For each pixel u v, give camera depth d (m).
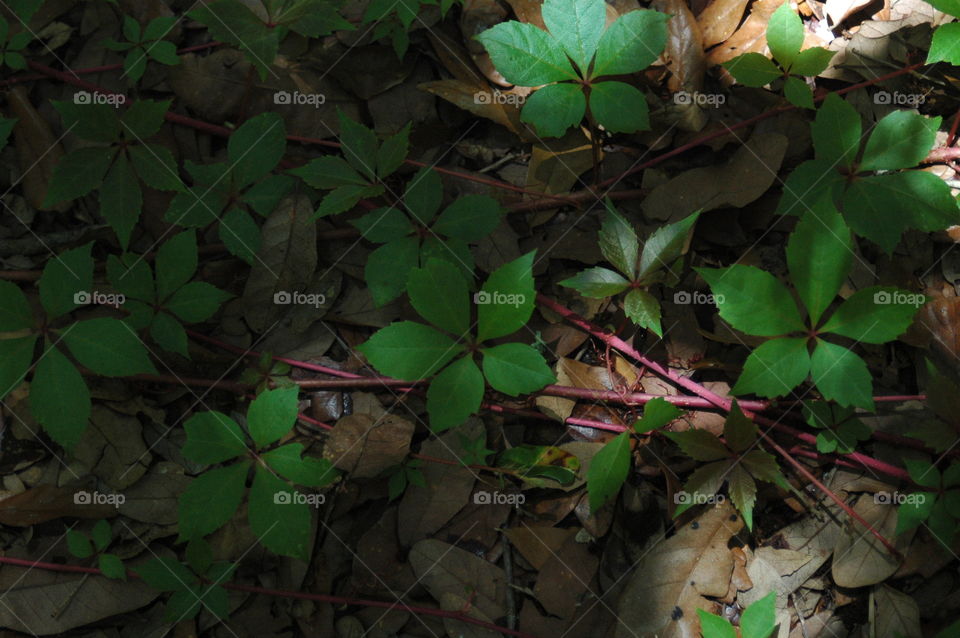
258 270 1.49
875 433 1.45
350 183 1.46
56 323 1.47
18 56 1.51
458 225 1.45
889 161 1.45
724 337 1.48
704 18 1.56
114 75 1.54
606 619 1.42
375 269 1.45
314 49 1.55
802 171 1.46
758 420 1.46
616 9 1.56
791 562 1.44
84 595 1.41
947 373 1.47
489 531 1.45
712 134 1.52
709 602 1.42
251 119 1.48
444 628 1.42
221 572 1.40
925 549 1.43
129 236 1.45
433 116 1.55
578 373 1.49
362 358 1.49
